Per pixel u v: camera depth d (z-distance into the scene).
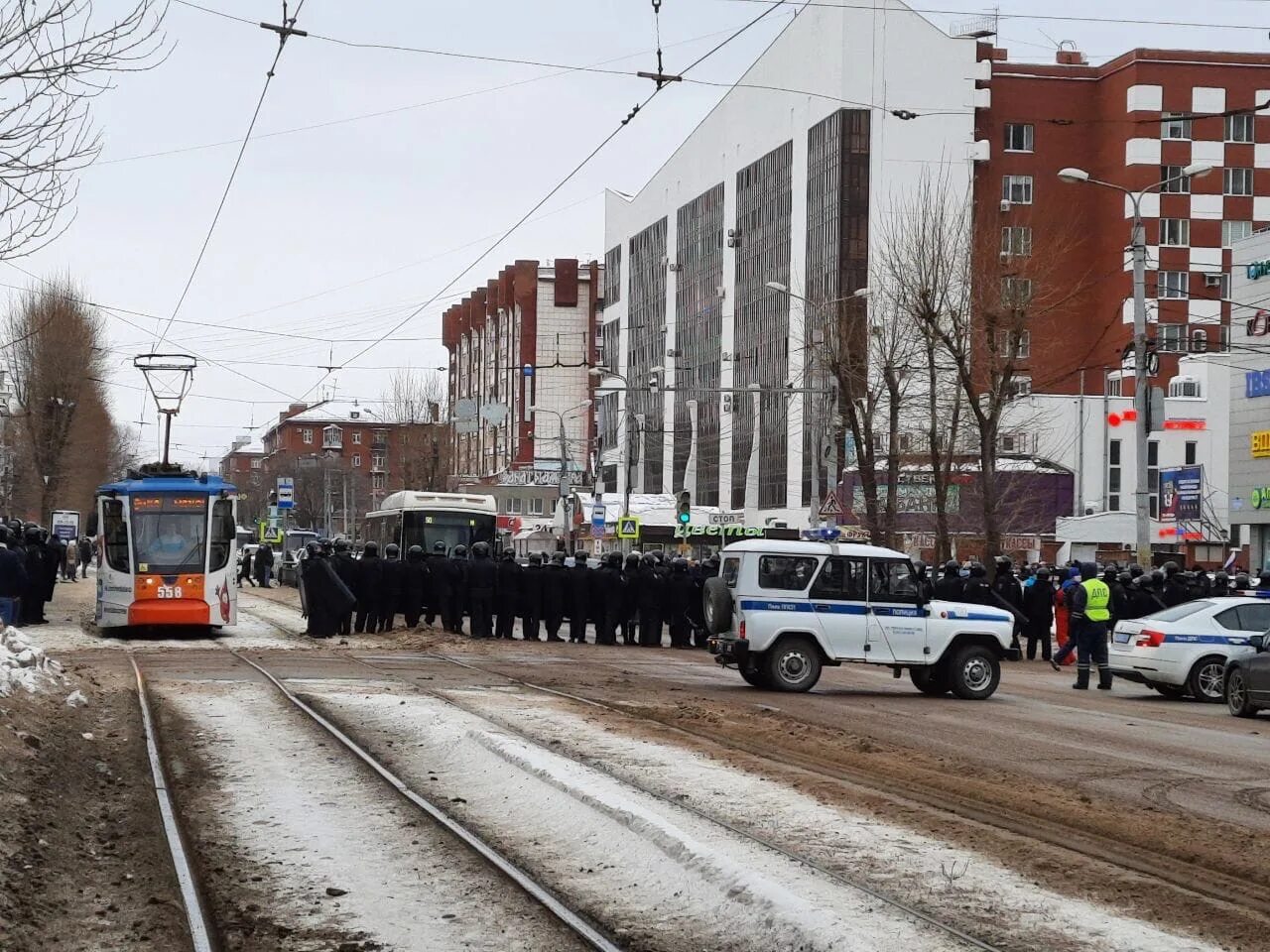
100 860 9.76
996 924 8.23
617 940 7.92
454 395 145.00
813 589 22.06
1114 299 74.62
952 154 71.00
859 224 69.94
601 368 55.34
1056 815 11.84
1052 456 60.97
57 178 14.70
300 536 78.12
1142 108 73.94
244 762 13.84
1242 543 55.25
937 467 37.22
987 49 76.38
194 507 31.14
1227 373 66.88
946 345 37.12
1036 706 21.53
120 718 16.86
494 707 18.55
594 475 71.88
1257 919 8.54
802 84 74.88
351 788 12.49
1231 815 12.15
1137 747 16.64
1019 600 31.98
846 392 40.53
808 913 7.93
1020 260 38.84
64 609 41.44
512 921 8.29
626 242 106.88
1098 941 7.90
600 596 32.59
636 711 18.77
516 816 11.49
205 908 8.53
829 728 17.53
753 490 75.44
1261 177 75.00
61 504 72.00
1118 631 24.44
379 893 8.92
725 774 13.37
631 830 10.31
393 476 129.88
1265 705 20.14
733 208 85.00
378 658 26.17
